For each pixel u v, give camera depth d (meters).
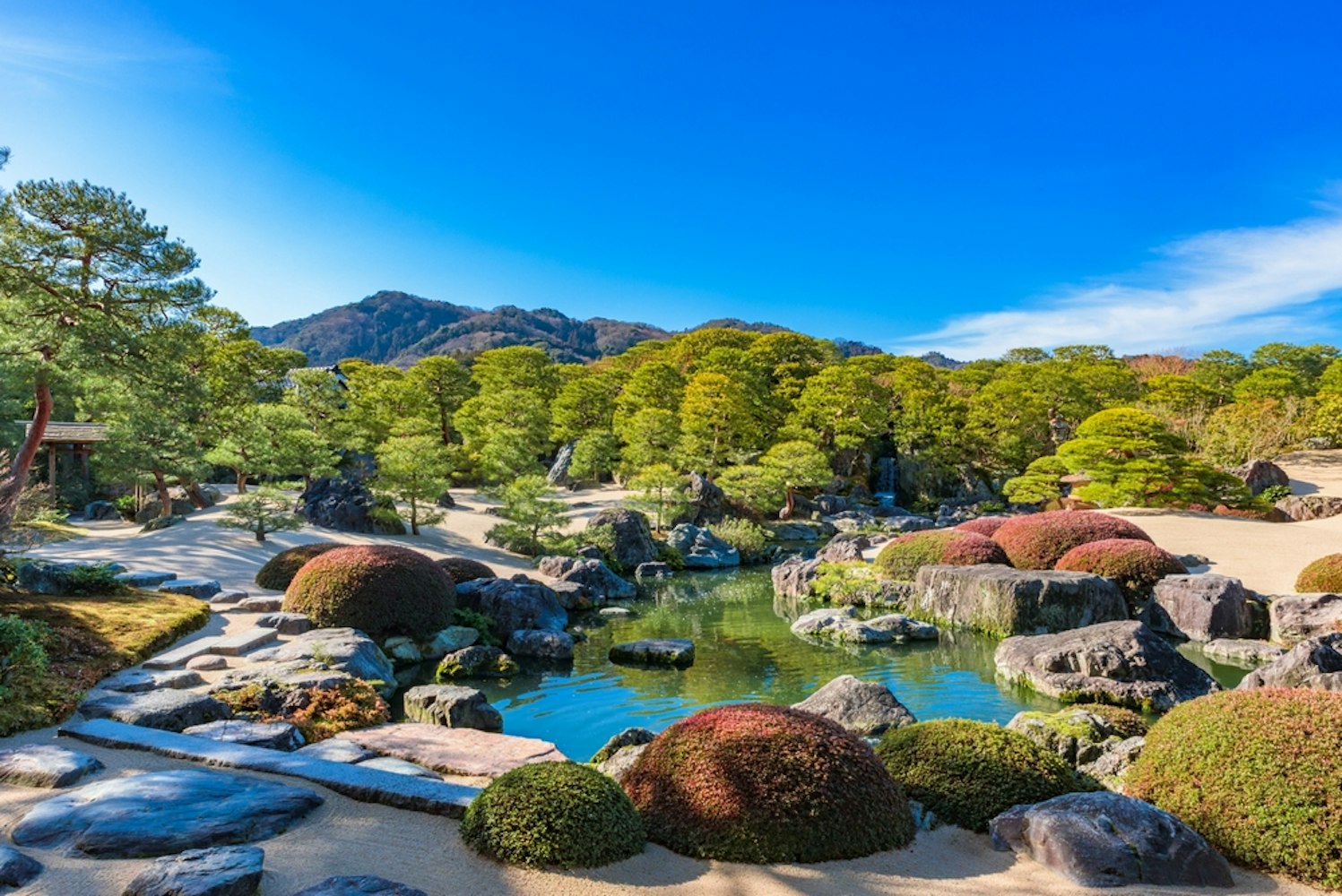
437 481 31.98
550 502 31.02
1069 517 24.41
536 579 25.28
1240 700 7.08
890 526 40.94
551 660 17.25
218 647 13.72
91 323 21.47
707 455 48.56
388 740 10.27
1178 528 27.88
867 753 7.04
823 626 19.69
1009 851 6.54
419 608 17.08
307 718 11.03
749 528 36.31
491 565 27.52
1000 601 19.20
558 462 53.31
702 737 6.99
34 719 9.25
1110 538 22.83
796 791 6.41
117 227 21.42
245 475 40.66
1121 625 14.68
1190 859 5.95
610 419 59.78
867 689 11.34
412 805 6.97
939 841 6.76
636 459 46.47
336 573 16.86
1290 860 5.98
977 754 7.65
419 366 60.41
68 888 5.20
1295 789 6.14
